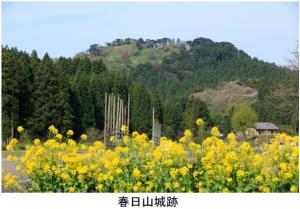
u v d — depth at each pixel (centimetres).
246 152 795
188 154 828
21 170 860
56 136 866
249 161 790
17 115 2928
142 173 797
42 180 793
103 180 788
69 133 895
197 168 795
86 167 771
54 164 814
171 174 754
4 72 2934
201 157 810
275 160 777
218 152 801
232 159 776
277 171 764
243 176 750
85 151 1011
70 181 784
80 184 787
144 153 842
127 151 832
